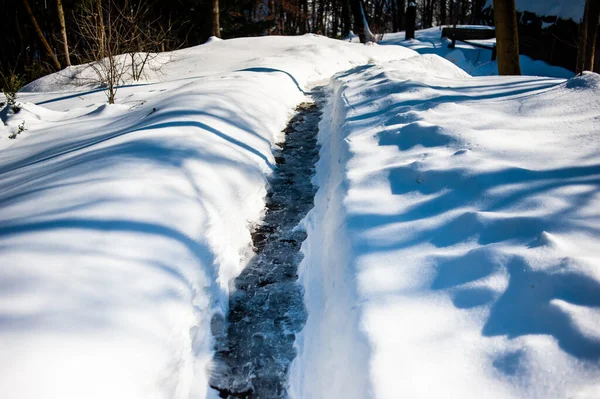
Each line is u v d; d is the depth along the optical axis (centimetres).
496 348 149
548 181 242
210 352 221
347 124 434
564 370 132
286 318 247
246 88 571
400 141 353
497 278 177
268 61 820
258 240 321
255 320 246
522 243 193
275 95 611
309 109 630
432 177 277
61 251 204
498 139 314
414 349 158
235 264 282
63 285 185
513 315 159
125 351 171
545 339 144
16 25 1838
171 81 787
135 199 261
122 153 323
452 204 246
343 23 3041
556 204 217
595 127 311
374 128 399
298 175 421
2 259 193
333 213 293
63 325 166
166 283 215
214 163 347
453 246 210
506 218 210
